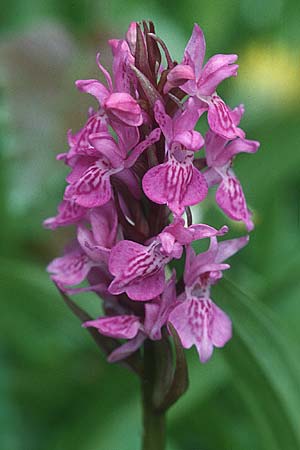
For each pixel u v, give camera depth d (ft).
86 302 1.09
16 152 1.16
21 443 1.10
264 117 1.23
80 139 0.86
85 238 0.87
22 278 1.08
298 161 1.16
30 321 1.12
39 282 1.08
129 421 1.07
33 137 1.16
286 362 0.94
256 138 1.16
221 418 1.11
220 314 0.86
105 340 0.88
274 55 1.37
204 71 0.85
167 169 0.83
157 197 0.83
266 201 1.22
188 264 0.85
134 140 0.84
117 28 1.18
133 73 0.85
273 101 1.32
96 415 1.08
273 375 0.94
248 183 1.16
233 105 1.33
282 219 1.32
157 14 1.30
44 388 1.12
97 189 0.85
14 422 1.11
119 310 0.88
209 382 1.06
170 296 0.85
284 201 1.37
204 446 1.11
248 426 1.12
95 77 1.16
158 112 0.83
